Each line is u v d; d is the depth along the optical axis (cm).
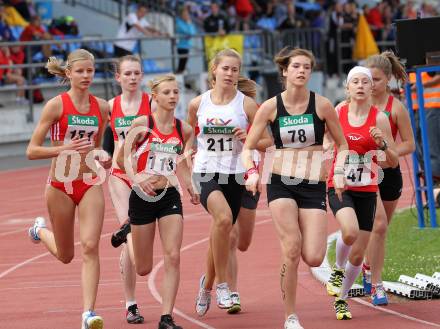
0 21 6800
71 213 2177
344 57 8231
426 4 9106
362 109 2270
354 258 2211
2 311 2511
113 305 2530
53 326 2297
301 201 2092
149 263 2189
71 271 3106
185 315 2355
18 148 6738
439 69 3309
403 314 2252
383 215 2345
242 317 2312
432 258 2881
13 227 4162
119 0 7944
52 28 7144
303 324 2191
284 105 2112
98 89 6994
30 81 6662
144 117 2166
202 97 2311
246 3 8362
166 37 7106
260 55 7788
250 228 2395
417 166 3450
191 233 3816
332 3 8931
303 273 2881
